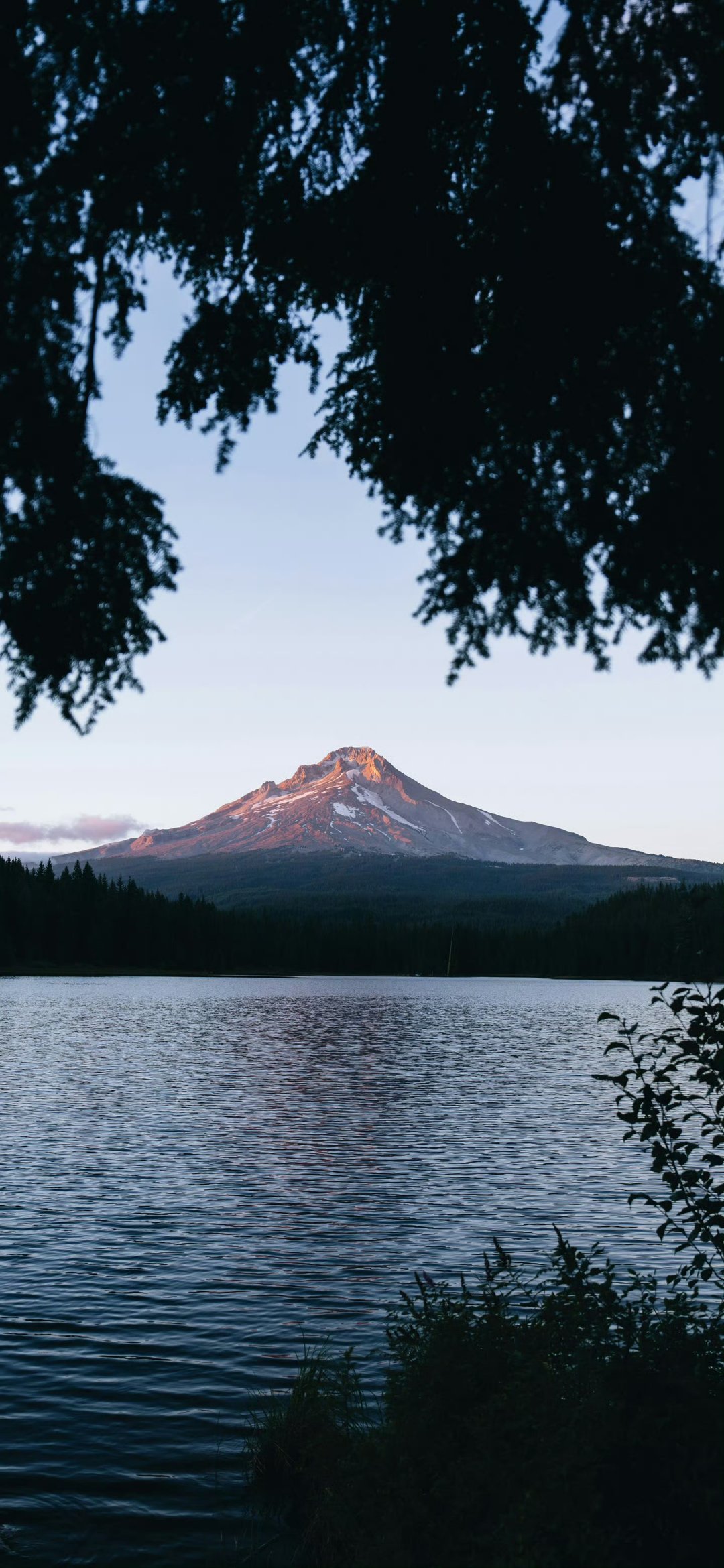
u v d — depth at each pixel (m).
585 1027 80.88
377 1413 9.11
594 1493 5.44
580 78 5.17
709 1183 7.11
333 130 5.84
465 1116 33.06
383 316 5.63
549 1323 7.52
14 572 5.25
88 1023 81.12
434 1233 17.56
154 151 5.14
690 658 5.58
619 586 5.30
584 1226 18.05
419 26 5.17
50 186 5.04
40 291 5.05
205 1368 11.23
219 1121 31.33
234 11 5.30
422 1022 86.88
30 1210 19.12
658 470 5.28
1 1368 11.23
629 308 5.02
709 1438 5.68
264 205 5.69
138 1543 7.54
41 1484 8.50
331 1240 17.05
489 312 5.69
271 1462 8.64
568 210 5.03
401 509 5.89
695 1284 7.28
